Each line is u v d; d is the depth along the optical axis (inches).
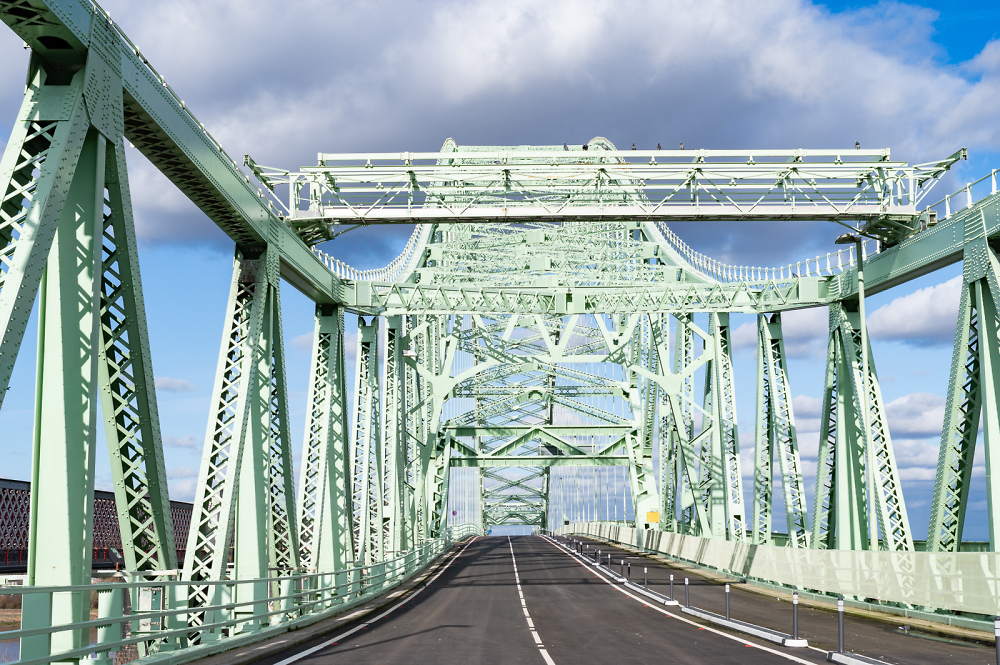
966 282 908.6
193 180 708.7
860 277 1072.2
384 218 1055.0
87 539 476.1
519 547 2977.4
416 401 1987.0
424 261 2276.1
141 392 553.6
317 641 746.8
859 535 1149.1
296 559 869.2
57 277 495.5
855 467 1169.4
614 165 1067.3
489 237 2536.9
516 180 1074.7
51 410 484.7
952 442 913.5
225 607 628.1
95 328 493.7
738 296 1459.2
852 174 1076.5
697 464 2050.9
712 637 777.6
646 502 2618.1
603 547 2810.0
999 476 845.8
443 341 2728.8
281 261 930.1
